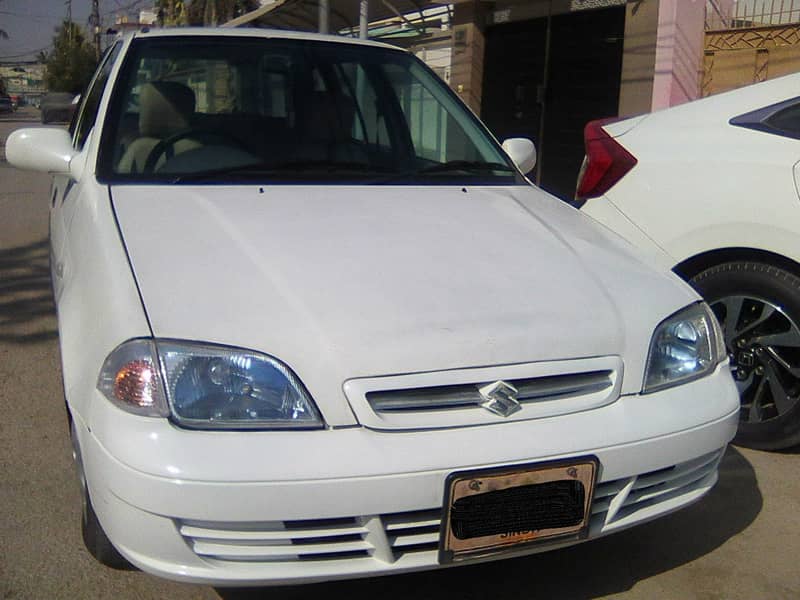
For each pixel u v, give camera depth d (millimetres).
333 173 3492
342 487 2182
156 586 2826
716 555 3102
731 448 3922
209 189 3205
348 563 2287
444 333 2367
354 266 2615
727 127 3934
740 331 3828
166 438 2191
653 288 2787
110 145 3389
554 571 2986
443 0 10812
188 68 3709
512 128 10844
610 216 4078
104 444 2250
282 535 2219
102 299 2518
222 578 2236
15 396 4402
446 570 2965
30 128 3609
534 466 2309
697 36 8102
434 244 2832
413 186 3467
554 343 2441
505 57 10875
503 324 2438
